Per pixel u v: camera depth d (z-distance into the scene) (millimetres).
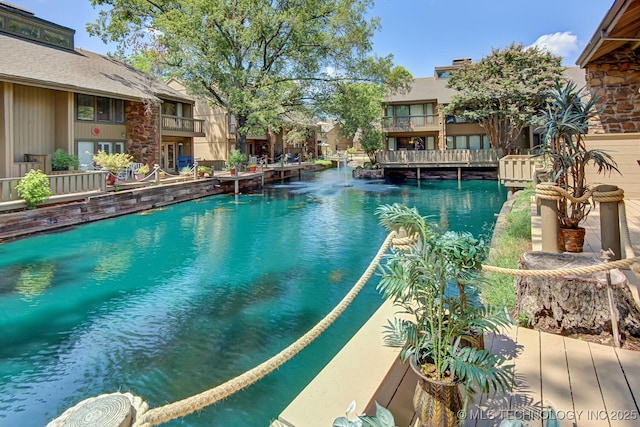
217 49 17875
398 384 2061
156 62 19000
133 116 17141
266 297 5691
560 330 2900
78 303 5477
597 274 2896
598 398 2062
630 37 5781
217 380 3643
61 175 10172
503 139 21891
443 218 11352
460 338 1781
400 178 24234
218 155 25891
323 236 9664
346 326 4711
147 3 19406
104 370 3818
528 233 6039
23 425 3084
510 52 19609
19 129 13016
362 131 25391
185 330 4652
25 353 4145
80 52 17391
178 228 10562
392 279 1885
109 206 11609
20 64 12492
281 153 32531
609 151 6160
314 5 18922
